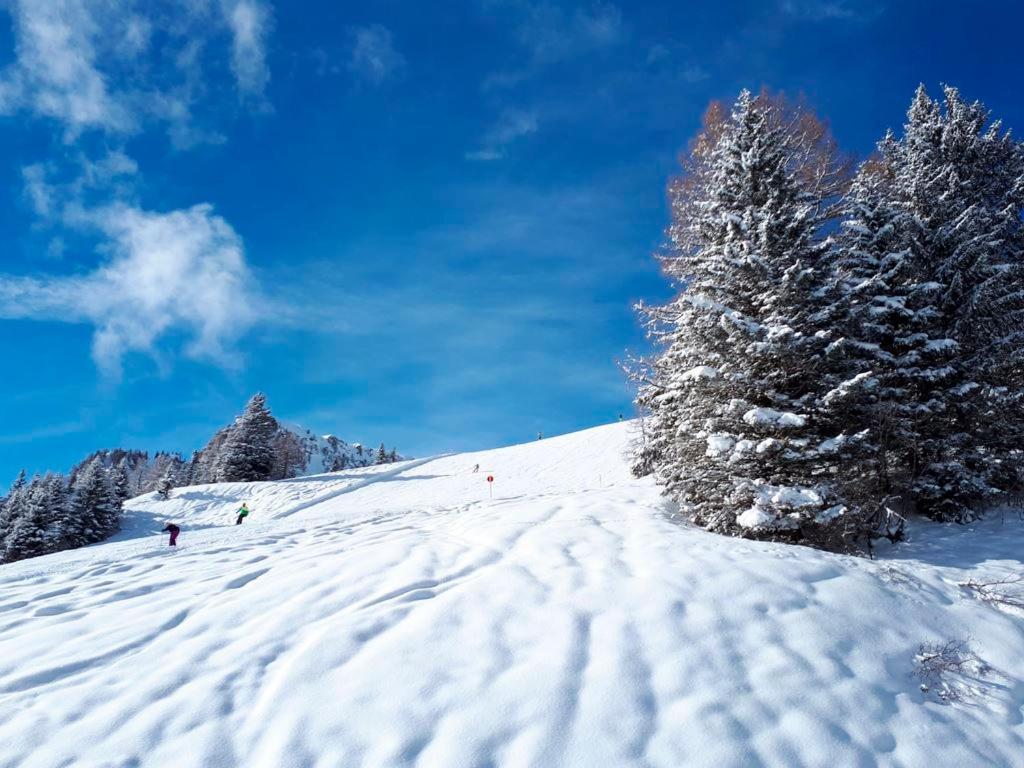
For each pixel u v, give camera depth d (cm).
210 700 470
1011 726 476
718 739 424
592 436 4138
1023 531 970
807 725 446
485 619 586
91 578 957
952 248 1162
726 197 1132
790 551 782
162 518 3684
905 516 1116
